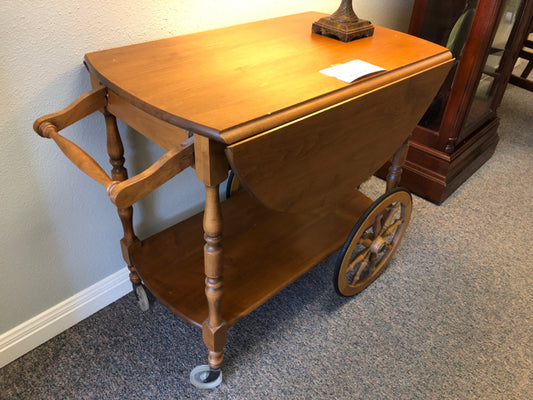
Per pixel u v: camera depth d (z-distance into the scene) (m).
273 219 1.56
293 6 1.56
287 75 1.02
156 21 1.19
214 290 1.04
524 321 1.47
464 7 1.69
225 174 0.88
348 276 1.62
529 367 1.32
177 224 1.47
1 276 1.17
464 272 1.66
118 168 1.22
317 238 1.48
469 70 1.72
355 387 1.24
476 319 1.47
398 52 1.22
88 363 1.27
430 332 1.41
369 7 1.88
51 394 1.19
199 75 0.99
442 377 1.28
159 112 0.83
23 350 1.28
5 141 1.04
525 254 1.75
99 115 1.19
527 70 2.65
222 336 1.13
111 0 1.08
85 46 1.08
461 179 2.12
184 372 1.26
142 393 1.20
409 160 2.05
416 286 1.58
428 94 1.27
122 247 1.34
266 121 0.84
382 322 1.44
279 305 1.48
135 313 1.43
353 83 1.01
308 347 1.34
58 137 0.94
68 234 1.27
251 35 1.28
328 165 1.08
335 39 1.30
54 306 1.33
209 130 0.78
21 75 1.00
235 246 1.43
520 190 2.15
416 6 1.84
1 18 0.92
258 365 1.28
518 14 1.87
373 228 1.46
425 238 1.81
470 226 1.89
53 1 0.98
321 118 0.94
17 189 1.10
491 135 2.26
